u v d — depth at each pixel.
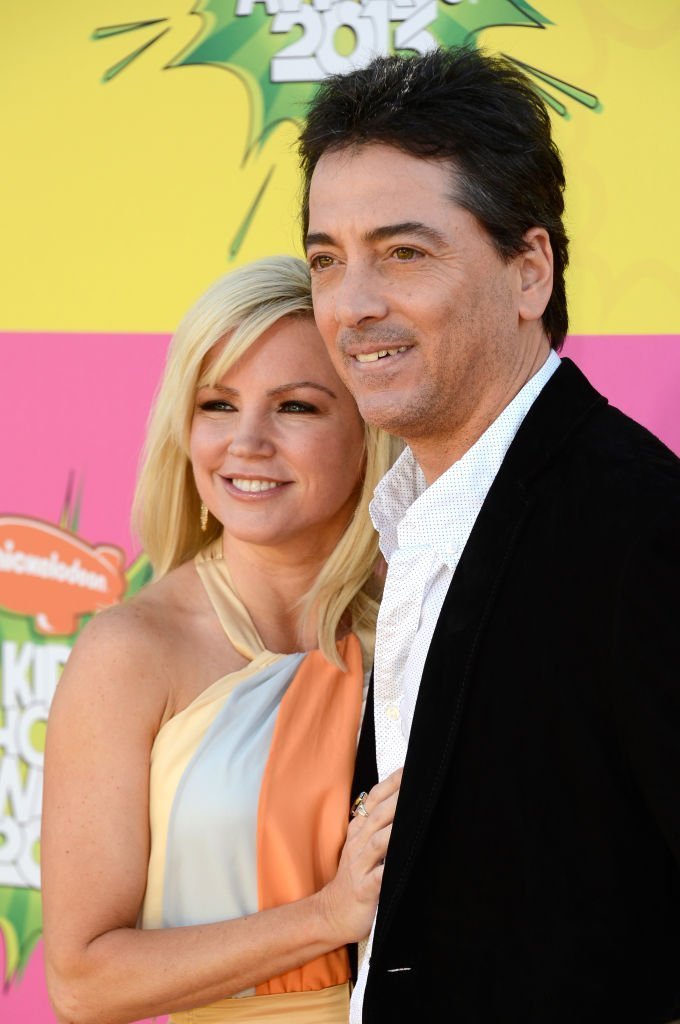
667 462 2.31
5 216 4.81
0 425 4.84
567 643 2.22
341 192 2.46
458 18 4.56
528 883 2.21
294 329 3.11
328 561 3.23
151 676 3.01
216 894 2.95
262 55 4.68
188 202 4.73
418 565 2.60
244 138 4.70
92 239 4.78
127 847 2.92
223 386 3.13
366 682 3.21
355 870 2.74
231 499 3.15
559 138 4.54
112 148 4.75
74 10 4.75
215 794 2.95
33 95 4.78
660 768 2.04
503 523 2.38
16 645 4.86
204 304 3.11
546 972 2.18
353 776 3.06
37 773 4.84
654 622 2.08
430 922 2.32
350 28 4.61
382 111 2.42
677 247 4.53
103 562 4.80
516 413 2.52
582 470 2.33
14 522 4.85
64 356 4.81
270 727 3.05
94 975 2.86
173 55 4.71
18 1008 4.86
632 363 4.56
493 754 2.28
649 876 2.16
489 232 2.45
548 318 2.66
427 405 2.48
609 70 4.52
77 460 4.81
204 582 3.27
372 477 3.22
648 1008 2.14
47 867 2.94
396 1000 2.34
